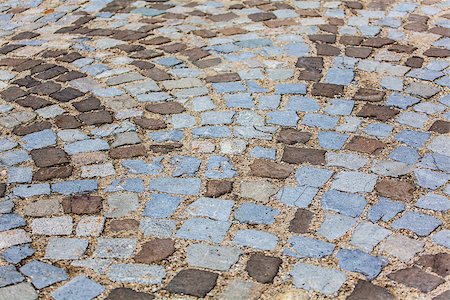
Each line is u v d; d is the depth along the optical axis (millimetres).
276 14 6273
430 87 4859
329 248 3314
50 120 4578
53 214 3617
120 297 3033
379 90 4844
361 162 4012
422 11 6199
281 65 5266
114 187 3840
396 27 5875
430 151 4109
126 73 5215
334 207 3617
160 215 3592
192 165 4027
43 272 3195
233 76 5121
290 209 3613
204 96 4840
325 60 5320
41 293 3066
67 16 6449
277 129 4387
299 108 4641
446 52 5375
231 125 4453
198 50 5582
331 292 3033
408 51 5418
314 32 5832
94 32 6035
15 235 3457
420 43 5551
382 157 4059
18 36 6027
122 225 3520
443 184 3789
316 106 4664
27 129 4480
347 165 3988
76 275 3176
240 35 5844
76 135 4387
